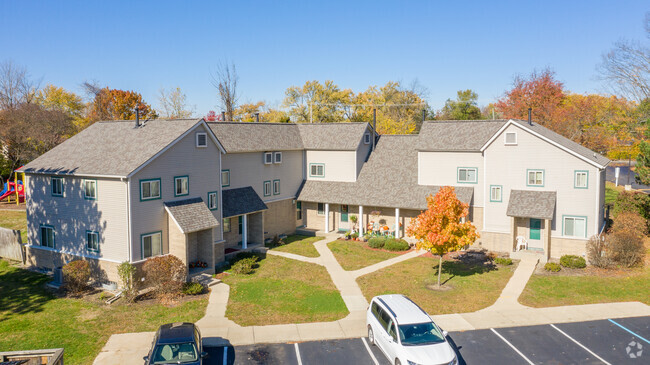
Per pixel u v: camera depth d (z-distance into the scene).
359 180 41.25
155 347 16.17
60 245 29.47
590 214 32.59
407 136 43.72
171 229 28.05
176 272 25.86
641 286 26.78
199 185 30.59
